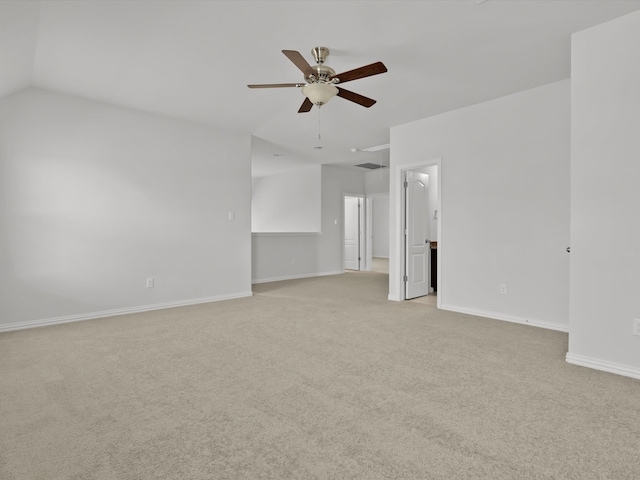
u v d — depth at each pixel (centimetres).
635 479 147
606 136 260
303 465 157
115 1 243
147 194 460
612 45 258
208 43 301
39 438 176
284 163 800
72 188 405
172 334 352
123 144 440
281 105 447
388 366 269
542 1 239
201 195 510
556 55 312
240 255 553
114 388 232
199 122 502
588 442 173
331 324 389
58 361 280
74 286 407
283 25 273
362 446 170
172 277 482
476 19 262
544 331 360
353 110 454
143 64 338
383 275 819
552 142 366
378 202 1265
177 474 151
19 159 373
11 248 369
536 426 187
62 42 296
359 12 255
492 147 410
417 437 178
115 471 152
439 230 459
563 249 361
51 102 391
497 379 246
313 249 802
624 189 254
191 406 209
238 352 300
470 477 149
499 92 390
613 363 258
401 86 377
